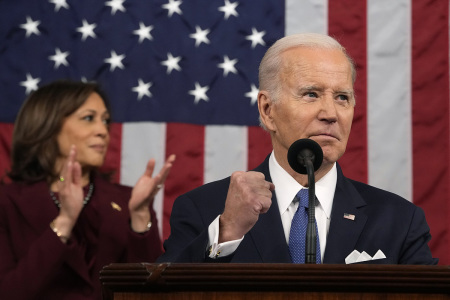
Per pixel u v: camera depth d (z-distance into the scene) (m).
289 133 9.47
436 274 5.79
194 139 16.95
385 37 16.95
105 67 17.28
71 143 12.92
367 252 8.95
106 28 17.42
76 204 11.52
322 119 9.28
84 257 12.02
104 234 12.12
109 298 6.23
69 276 11.73
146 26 17.38
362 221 9.21
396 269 5.79
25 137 12.90
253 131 16.95
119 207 12.52
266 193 7.59
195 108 17.08
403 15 16.97
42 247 11.35
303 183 9.51
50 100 13.03
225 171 16.89
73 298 11.62
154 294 6.00
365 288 5.80
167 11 17.38
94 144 12.98
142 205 11.38
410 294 5.84
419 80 16.75
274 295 5.86
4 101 17.31
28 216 12.14
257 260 8.91
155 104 17.09
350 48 16.97
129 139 16.98
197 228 9.38
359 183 9.96
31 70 17.39
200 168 16.89
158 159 16.91
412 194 16.44
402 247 9.12
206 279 5.86
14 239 12.04
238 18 17.28
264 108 9.97
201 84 17.14
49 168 12.79
